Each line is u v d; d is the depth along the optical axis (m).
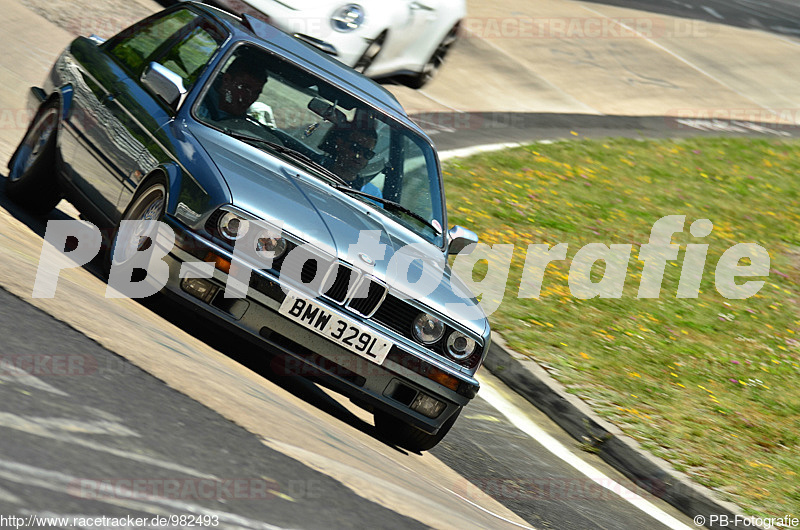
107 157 21.36
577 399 28.44
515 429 26.30
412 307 19.36
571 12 83.19
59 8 44.94
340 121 22.67
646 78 76.38
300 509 11.41
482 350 20.22
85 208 22.11
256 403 15.66
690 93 77.00
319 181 21.22
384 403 19.27
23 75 35.75
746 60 89.44
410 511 13.60
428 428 19.80
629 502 24.00
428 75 53.59
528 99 62.84
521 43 71.69
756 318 41.25
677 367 33.84
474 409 26.58
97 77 23.67
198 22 24.08
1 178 26.33
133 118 21.34
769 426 30.98
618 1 92.88
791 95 85.06
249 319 18.28
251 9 41.53
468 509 16.92
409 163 23.42
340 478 13.48
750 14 108.06
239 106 21.66
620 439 26.77
